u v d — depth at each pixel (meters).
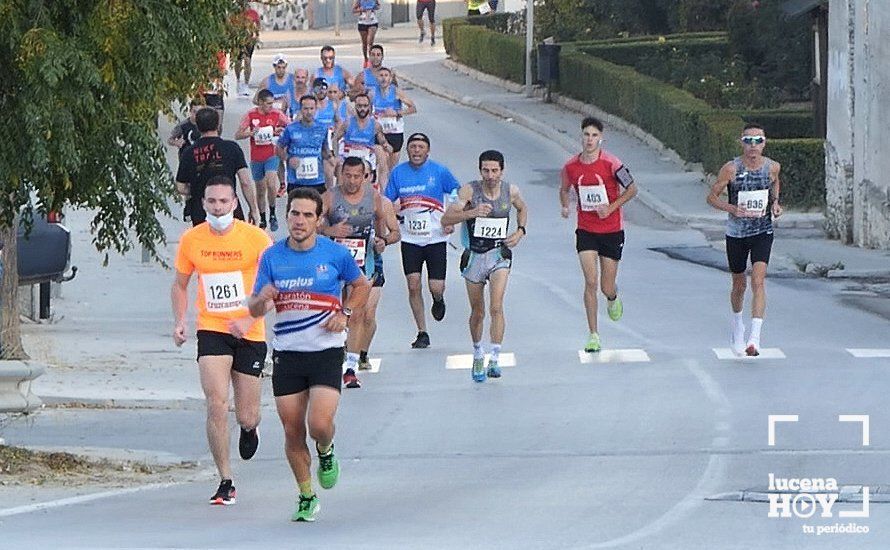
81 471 22.28
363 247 28.08
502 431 24.42
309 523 18.44
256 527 18.16
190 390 28.27
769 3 72.56
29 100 20.06
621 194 30.44
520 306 37.00
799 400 25.81
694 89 71.19
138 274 43.19
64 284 41.38
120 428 25.72
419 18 107.06
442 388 28.14
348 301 18.78
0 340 28.83
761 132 29.27
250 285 19.86
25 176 21.00
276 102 57.69
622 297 38.19
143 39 20.64
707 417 24.73
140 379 29.17
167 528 18.09
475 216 28.08
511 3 111.06
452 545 16.84
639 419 24.83
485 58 88.81
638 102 68.56
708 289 39.44
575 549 16.61
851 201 48.41
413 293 32.03
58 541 17.09
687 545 16.80
